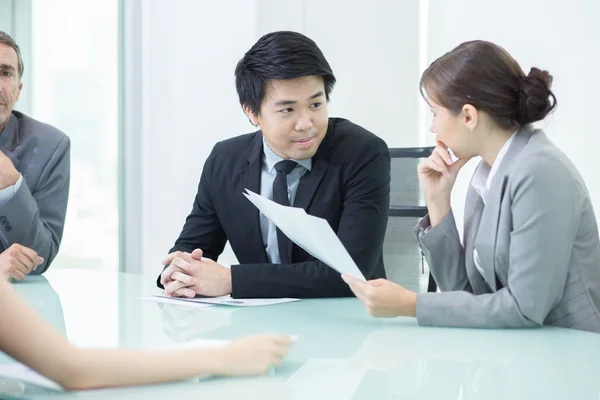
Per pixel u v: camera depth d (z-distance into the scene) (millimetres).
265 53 1676
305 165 1848
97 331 1174
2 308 805
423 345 1064
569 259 1302
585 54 3311
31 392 796
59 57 3793
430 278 2104
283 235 1822
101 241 4031
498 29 3570
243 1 4164
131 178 4121
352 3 3973
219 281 1607
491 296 1250
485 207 1402
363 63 3973
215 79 4234
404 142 3902
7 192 1976
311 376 862
